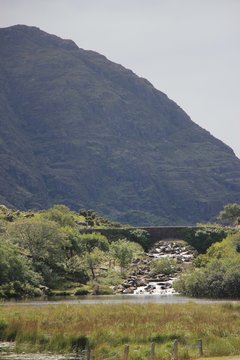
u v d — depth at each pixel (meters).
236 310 85.44
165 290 161.50
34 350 63.03
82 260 174.38
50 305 90.19
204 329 68.69
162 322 72.56
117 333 66.69
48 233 164.62
